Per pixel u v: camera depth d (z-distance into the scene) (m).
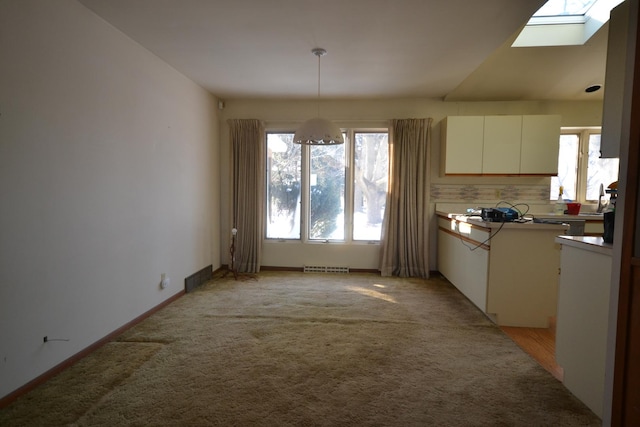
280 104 4.68
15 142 1.79
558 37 3.42
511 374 2.12
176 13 2.36
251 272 4.68
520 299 2.88
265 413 1.72
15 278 1.80
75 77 2.18
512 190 4.46
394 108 4.57
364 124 4.59
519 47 3.48
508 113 4.45
